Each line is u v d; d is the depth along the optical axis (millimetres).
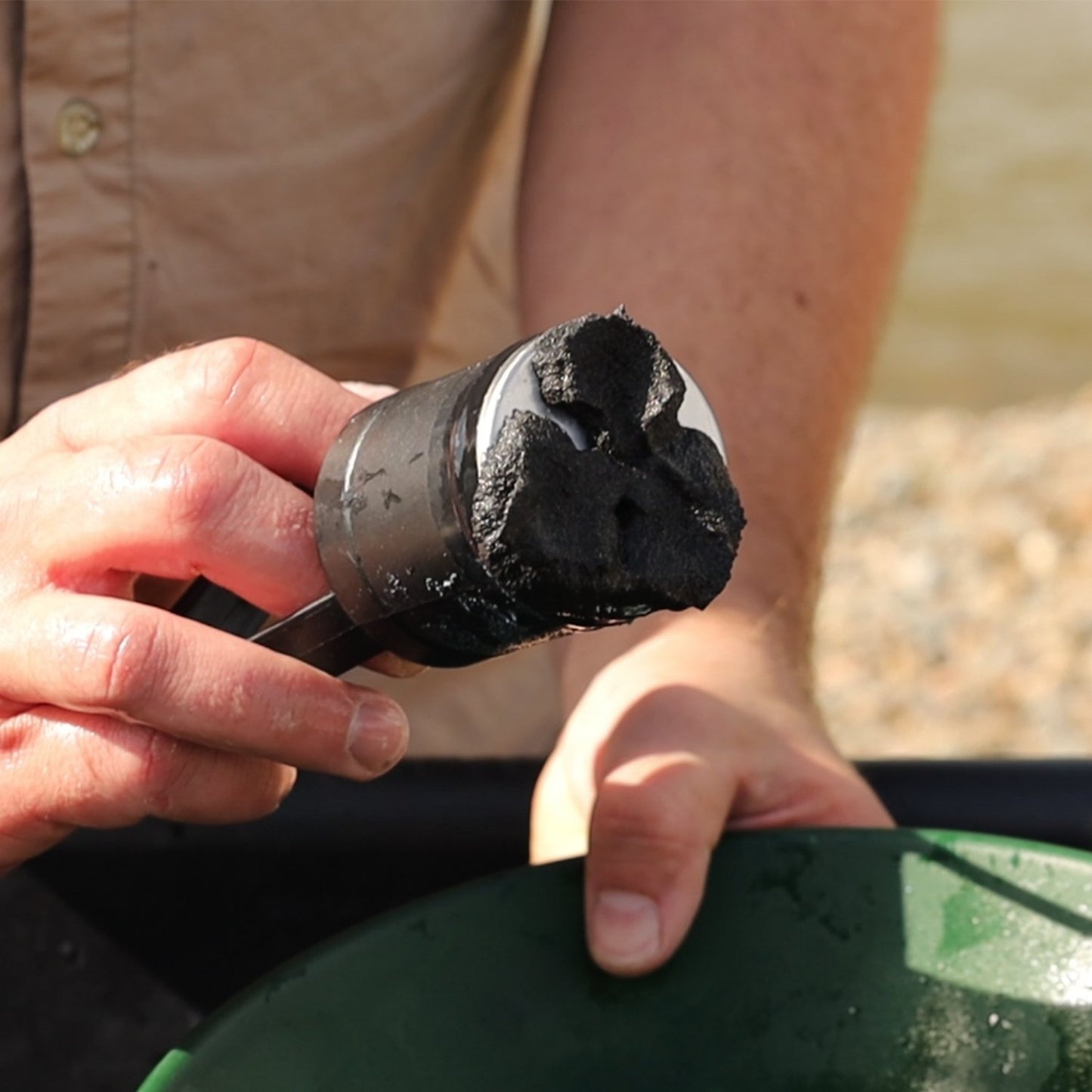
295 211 1956
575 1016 1255
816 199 1971
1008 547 6289
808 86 1980
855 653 5785
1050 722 5332
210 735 1130
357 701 1154
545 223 2012
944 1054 1236
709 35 1975
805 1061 1255
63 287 1899
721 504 1008
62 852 1566
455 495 959
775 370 1898
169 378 1215
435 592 989
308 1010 1154
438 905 1240
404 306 2119
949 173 9055
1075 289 8039
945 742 5262
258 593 1149
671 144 1947
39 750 1208
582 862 1302
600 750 1509
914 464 6844
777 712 1545
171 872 1576
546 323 1947
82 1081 1562
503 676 2416
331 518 1042
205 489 1120
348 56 1910
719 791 1395
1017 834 1576
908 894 1283
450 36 1977
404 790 1592
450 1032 1212
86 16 1802
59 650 1130
